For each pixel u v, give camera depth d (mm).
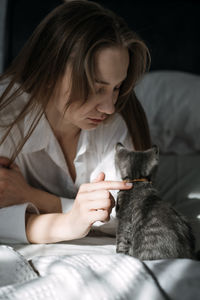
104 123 1530
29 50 1349
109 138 1588
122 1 3465
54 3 3410
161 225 1180
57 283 821
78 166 1507
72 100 1222
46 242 1262
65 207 1412
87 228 1169
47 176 1597
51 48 1251
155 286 800
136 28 3482
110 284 818
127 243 1237
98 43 1137
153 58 3523
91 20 1198
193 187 1996
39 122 1397
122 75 1205
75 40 1182
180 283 828
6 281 918
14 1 3426
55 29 1250
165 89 2826
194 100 2723
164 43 3506
